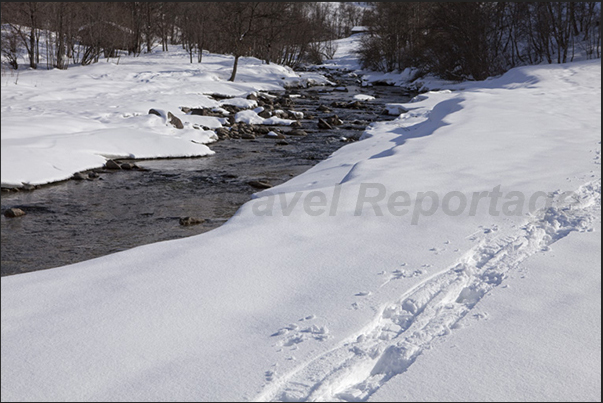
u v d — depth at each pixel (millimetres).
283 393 2781
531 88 23906
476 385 2850
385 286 4113
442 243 5066
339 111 23812
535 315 3633
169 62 39844
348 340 3311
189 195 9703
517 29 41219
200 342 3271
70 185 10297
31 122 14258
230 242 5203
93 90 23828
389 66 51469
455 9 37562
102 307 3760
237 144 15500
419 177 7609
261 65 41844
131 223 7941
